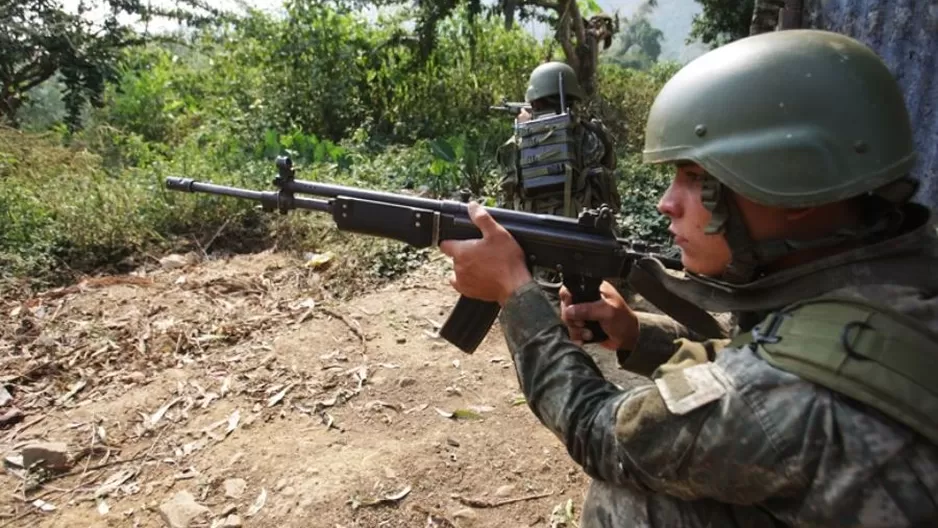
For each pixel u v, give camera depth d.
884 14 2.27
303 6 10.79
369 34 11.34
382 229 1.83
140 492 3.04
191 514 2.85
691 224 1.10
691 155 1.03
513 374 3.97
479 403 3.68
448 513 2.88
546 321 1.24
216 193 2.23
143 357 4.16
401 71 11.12
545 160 4.18
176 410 3.61
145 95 11.19
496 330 4.50
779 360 0.91
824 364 0.87
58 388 3.86
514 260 1.35
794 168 0.95
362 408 3.60
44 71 9.95
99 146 8.59
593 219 1.57
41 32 9.35
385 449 3.23
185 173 6.72
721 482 0.93
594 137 4.33
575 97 4.50
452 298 4.96
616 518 1.21
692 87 1.05
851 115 0.96
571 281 1.61
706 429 0.92
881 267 0.96
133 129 10.83
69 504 2.97
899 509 0.81
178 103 11.17
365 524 2.80
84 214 5.84
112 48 10.38
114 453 3.30
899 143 0.98
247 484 3.04
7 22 9.20
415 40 10.88
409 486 3.00
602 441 1.07
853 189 0.94
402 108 11.16
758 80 0.99
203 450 3.29
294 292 5.14
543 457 3.24
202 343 4.32
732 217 1.04
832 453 0.84
